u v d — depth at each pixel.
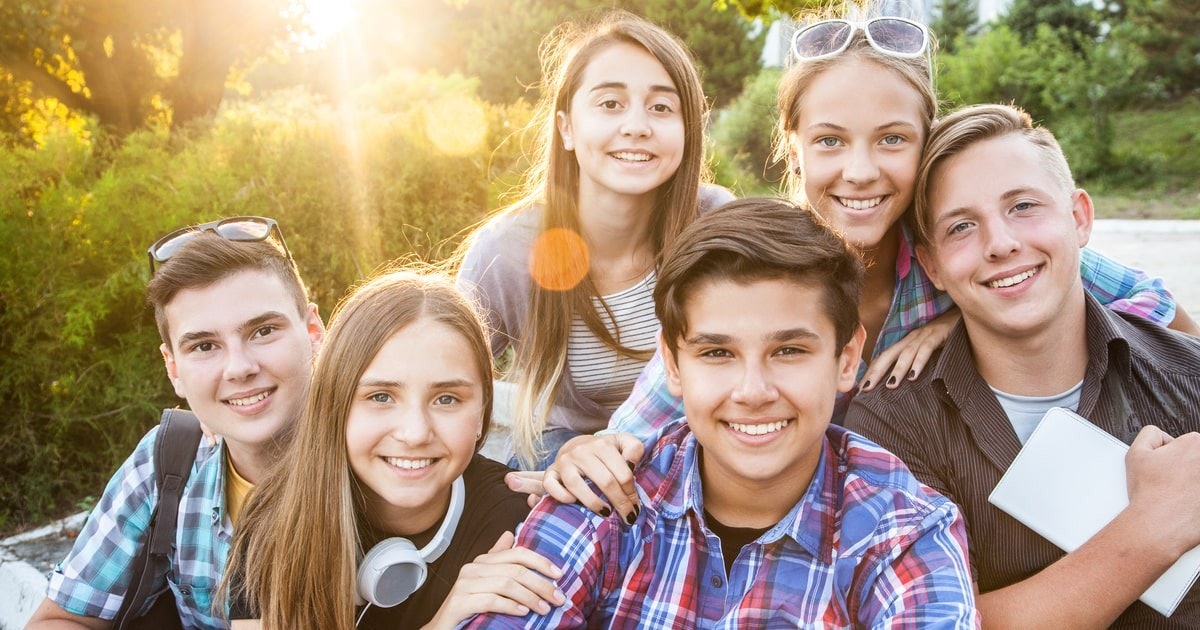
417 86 11.08
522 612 1.73
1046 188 1.99
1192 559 1.82
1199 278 9.02
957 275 2.07
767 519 1.82
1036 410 2.13
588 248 2.93
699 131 2.84
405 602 2.06
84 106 10.99
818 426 1.70
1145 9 20.86
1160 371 2.09
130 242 4.36
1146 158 17.67
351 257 5.20
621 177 2.71
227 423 2.26
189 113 11.77
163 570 2.31
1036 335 2.04
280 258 2.37
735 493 1.80
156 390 4.29
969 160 2.04
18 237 4.12
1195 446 1.85
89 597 2.29
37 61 10.68
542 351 2.90
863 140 2.32
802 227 1.68
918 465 2.12
